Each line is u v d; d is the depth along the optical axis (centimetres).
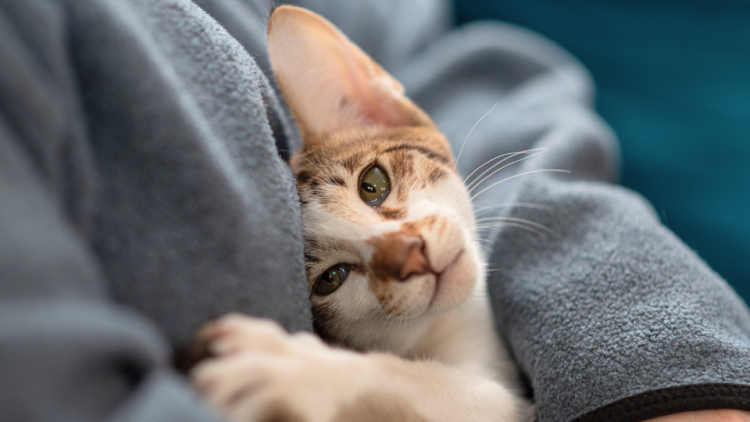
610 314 34
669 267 34
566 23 65
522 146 46
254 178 30
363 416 31
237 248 28
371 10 54
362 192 38
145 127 27
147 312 27
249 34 38
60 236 22
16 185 22
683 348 32
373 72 41
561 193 38
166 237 27
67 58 27
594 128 46
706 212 53
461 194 39
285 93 39
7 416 17
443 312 36
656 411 31
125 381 22
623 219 37
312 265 36
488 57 56
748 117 55
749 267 50
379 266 35
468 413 33
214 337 27
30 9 24
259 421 27
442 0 68
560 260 36
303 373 28
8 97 23
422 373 33
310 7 49
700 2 62
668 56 60
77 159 26
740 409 31
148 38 28
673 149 56
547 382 34
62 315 20
